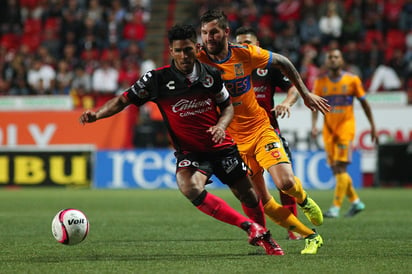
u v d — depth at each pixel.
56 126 74.75
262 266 20.50
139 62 87.25
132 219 39.09
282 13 92.38
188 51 21.34
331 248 25.27
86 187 70.19
